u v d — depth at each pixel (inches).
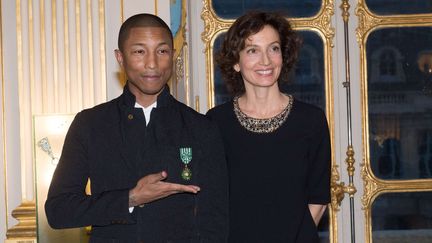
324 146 118.3
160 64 103.9
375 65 191.3
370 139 191.8
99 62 162.2
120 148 104.5
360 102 190.9
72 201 101.0
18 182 167.0
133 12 163.8
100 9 162.6
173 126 106.2
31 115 162.2
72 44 162.2
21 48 162.4
